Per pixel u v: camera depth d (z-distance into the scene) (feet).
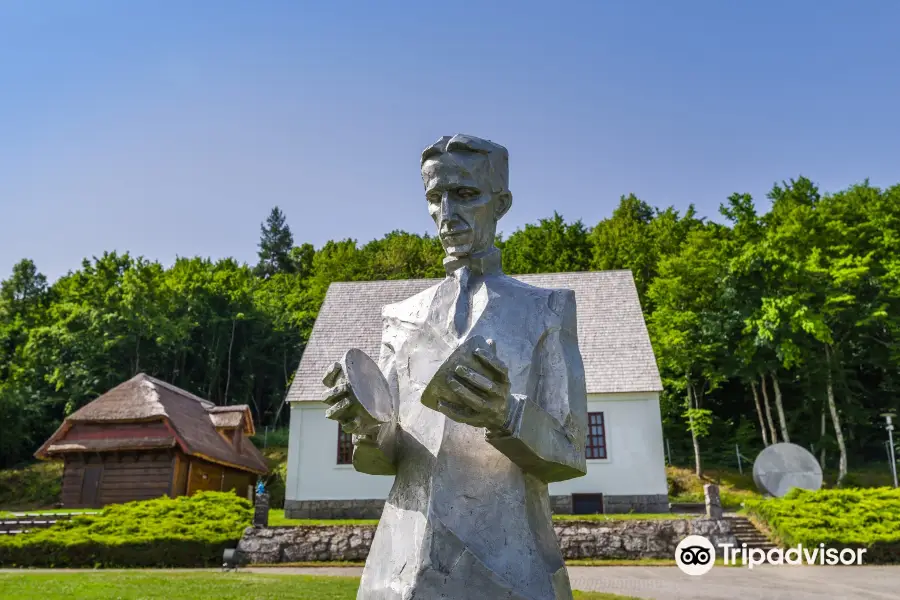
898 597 42.78
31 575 47.73
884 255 130.00
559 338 10.93
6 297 204.13
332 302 104.27
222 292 204.03
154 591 39.68
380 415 10.24
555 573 9.64
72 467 88.43
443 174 12.12
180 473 88.02
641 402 85.25
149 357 174.70
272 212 319.06
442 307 11.69
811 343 125.59
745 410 149.07
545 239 203.82
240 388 196.34
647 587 46.70
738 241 126.62
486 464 9.96
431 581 9.18
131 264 184.65
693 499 105.81
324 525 61.72
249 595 38.75
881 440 140.15
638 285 172.86
